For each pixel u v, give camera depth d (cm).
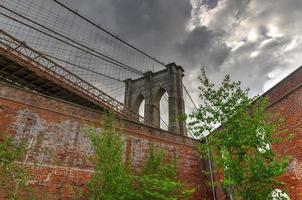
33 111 1063
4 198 803
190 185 1414
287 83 1233
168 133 1485
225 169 772
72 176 1042
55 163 1024
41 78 1530
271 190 750
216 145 848
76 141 1120
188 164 1474
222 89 879
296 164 1073
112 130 999
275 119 1157
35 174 958
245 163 761
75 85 1725
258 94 883
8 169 725
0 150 730
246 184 739
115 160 902
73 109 1180
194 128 873
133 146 1299
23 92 1071
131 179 981
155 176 1080
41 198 935
